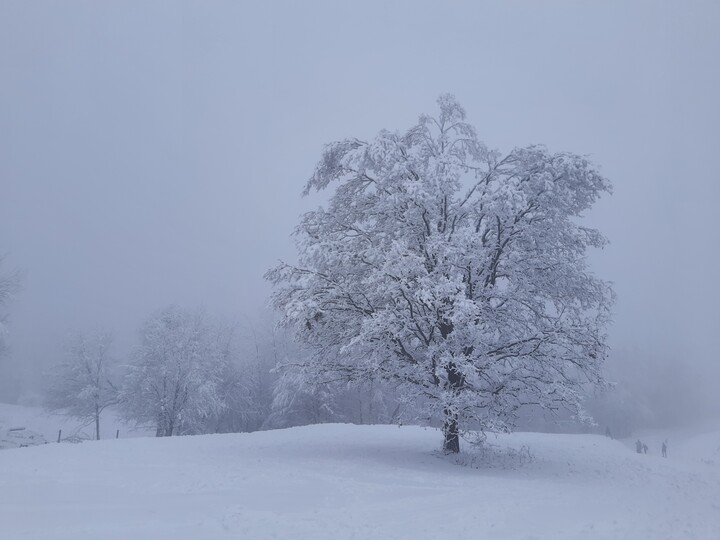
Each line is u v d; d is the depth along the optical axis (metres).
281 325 17.80
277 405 43.69
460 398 15.52
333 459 15.80
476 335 16.30
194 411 43.28
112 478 11.52
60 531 7.09
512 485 12.71
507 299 17.94
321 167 19.48
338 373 18.80
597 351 17.17
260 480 11.79
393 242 16.09
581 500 10.87
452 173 16.53
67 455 15.33
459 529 7.91
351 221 19.36
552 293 18.56
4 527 7.23
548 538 7.41
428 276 16.16
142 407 44.41
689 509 9.97
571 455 20.02
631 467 17.73
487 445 20.61
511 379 17.39
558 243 18.86
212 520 8.07
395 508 9.43
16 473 11.96
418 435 23.39
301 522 8.14
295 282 17.98
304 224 19.08
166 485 10.92
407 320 16.44
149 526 7.57
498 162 19.00
